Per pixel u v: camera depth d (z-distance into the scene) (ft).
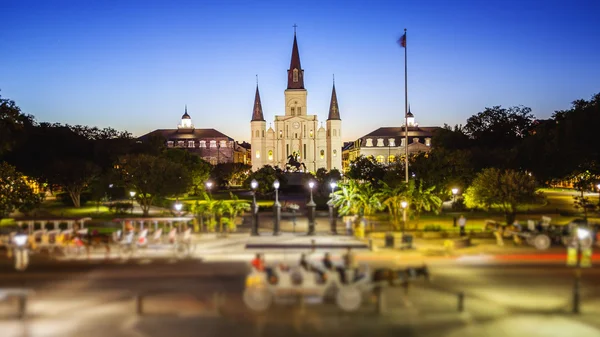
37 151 219.41
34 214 154.10
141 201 171.73
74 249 90.53
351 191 138.21
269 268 62.08
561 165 188.96
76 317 57.88
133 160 172.14
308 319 56.70
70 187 210.59
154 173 167.84
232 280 73.87
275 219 115.24
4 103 148.56
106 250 91.25
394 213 124.77
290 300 61.93
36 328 54.49
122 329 54.13
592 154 170.60
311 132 540.52
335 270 62.13
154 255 91.25
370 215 153.07
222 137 589.73
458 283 71.87
